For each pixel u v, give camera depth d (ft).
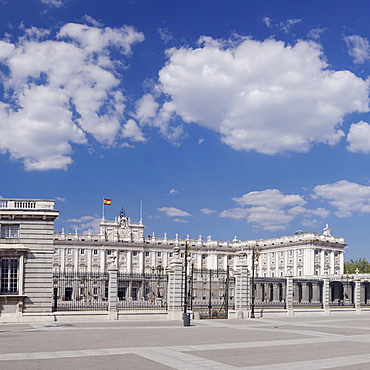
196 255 629.51
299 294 446.60
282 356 88.53
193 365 77.05
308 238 560.20
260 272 623.77
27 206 162.50
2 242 157.38
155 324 155.12
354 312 240.32
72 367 73.00
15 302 155.63
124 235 596.29
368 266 643.86
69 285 327.88
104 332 126.11
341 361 84.17
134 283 380.17
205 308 220.02
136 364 76.69
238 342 108.06
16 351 89.04
